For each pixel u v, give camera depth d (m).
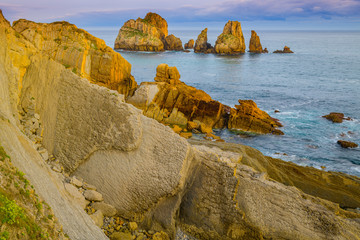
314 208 16.34
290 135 40.78
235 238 15.73
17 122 16.22
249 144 37.69
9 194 8.70
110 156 16.75
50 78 18.25
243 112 43.03
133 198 16.03
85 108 17.47
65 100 17.89
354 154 35.06
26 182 9.94
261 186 17.00
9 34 18.27
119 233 14.30
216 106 42.56
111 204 16.30
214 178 16.14
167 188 15.38
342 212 18.36
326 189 22.98
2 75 16.03
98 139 16.94
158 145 16.11
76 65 32.09
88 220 13.25
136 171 16.09
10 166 9.87
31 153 13.49
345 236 15.37
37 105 18.06
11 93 16.78
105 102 17.03
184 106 43.12
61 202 12.13
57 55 31.58
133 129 16.31
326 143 38.25
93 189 16.45
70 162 17.33
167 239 15.25
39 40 30.61
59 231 9.76
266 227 15.78
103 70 39.91
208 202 16.14
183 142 15.73
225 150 24.38
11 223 7.59
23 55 18.27
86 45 37.09
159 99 43.12
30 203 9.34
